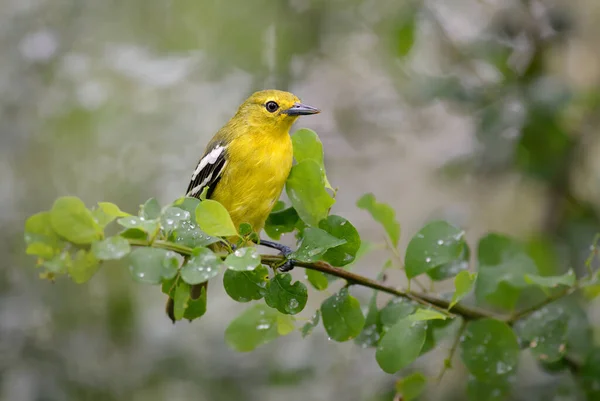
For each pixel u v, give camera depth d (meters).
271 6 12.91
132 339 11.99
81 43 13.02
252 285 5.29
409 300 6.32
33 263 11.99
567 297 8.30
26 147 12.28
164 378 11.56
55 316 11.80
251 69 12.97
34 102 12.43
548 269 10.00
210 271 4.78
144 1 13.22
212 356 11.73
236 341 6.38
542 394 9.55
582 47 12.64
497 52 11.02
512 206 13.46
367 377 11.38
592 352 7.47
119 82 12.93
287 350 11.52
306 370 11.12
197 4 12.88
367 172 14.74
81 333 11.78
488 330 6.35
